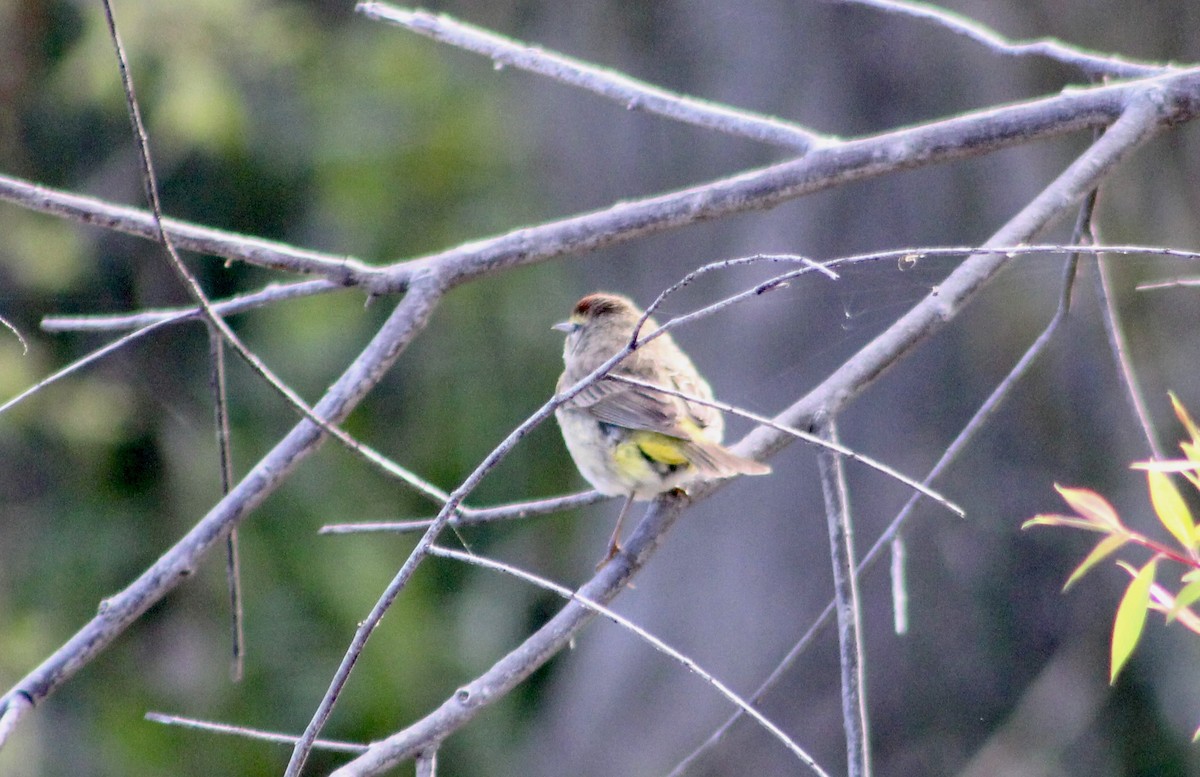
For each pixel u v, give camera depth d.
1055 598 12.42
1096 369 12.12
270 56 17.17
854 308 12.58
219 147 17.08
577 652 15.58
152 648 16.09
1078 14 12.02
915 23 12.36
